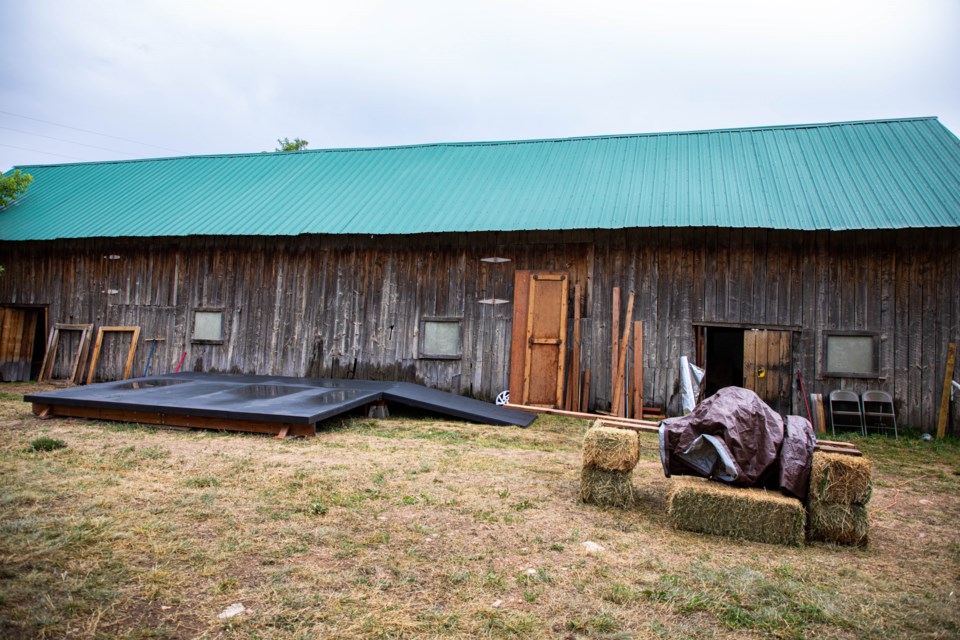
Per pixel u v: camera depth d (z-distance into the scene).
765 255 11.77
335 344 13.75
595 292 12.46
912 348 11.15
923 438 10.77
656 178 13.41
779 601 3.85
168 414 8.92
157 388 10.80
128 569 3.92
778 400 11.53
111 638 3.13
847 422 11.36
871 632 3.52
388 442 8.43
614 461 5.76
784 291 11.66
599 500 5.82
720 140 14.77
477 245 13.12
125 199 16.33
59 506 5.09
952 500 6.76
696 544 4.91
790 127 14.77
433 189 14.50
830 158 13.16
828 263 11.53
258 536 4.59
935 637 3.49
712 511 5.17
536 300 12.59
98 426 8.87
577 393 12.27
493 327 12.93
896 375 11.18
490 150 16.20
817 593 3.98
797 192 12.07
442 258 13.30
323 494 5.73
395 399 10.91
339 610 3.52
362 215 13.70
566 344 12.48
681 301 12.05
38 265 15.75
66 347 15.43
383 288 13.57
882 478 7.76
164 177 17.39
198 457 7.06
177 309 14.70
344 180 15.66
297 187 15.62
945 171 11.97
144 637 3.16
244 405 9.12
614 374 11.96
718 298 11.90
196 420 8.86
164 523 4.72
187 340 14.55
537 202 13.19
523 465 7.41
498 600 3.73
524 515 5.41
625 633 3.37
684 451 5.51
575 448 8.85
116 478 5.98
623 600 3.79
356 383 12.25
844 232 11.51
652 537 5.02
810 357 11.48
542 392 12.36
